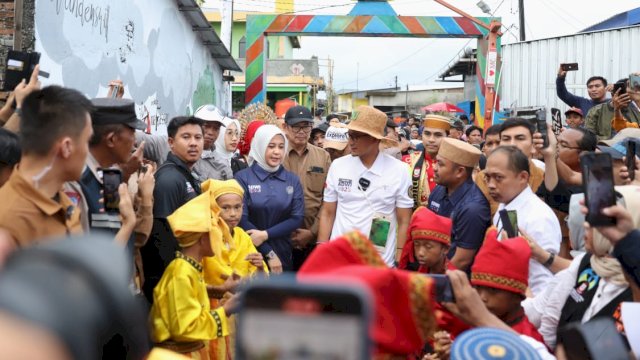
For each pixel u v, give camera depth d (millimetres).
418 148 9383
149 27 9516
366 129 5121
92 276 530
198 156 4500
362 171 5246
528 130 5004
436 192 4879
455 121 9047
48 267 514
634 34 12438
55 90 2463
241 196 4543
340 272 1583
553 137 4805
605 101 7992
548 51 13312
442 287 2289
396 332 1641
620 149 4113
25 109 2447
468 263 4004
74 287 510
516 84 13688
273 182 5535
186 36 12227
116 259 568
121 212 2996
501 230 3701
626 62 12531
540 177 5062
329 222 5422
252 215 5469
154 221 3527
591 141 5090
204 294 3516
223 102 18422
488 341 1737
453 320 2574
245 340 666
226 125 6641
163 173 4250
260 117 7996
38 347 464
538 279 3580
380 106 42438
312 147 6320
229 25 19531
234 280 3705
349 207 5242
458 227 4082
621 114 6797
